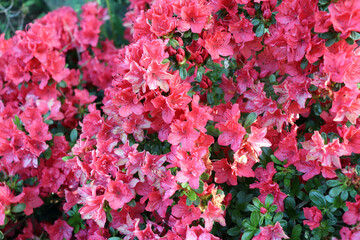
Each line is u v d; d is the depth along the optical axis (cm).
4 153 87
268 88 81
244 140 73
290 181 76
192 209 72
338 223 72
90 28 111
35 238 92
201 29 74
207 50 75
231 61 87
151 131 79
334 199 72
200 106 79
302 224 75
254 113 75
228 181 78
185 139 72
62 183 90
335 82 70
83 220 87
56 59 97
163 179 73
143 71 71
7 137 87
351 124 73
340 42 70
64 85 100
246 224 73
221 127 74
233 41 81
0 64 100
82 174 79
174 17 75
